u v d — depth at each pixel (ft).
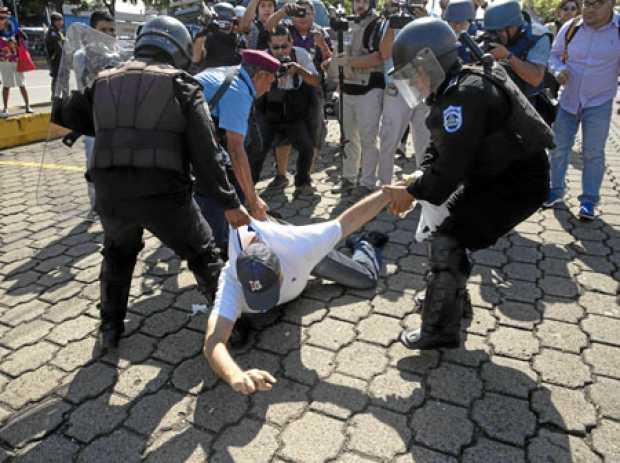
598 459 6.05
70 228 13.55
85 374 7.80
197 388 7.45
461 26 11.82
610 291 9.70
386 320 8.96
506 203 7.12
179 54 7.33
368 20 13.71
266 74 9.21
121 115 6.71
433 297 7.32
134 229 7.69
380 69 13.89
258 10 17.16
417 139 13.94
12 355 8.27
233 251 7.21
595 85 12.19
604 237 12.06
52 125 9.51
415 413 6.84
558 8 19.36
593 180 12.69
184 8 22.56
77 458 6.32
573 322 8.76
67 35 8.22
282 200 15.24
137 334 8.76
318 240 7.79
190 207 7.47
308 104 14.47
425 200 6.88
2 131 22.72
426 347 7.55
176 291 10.13
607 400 6.97
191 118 6.74
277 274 6.52
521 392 7.16
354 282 9.82
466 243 7.35
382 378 7.52
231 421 6.80
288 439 6.47
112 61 8.57
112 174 6.82
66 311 9.53
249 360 8.00
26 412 7.08
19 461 6.30
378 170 16.12
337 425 6.67
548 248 11.55
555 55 12.99
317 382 7.48
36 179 17.89
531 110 6.72
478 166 6.92
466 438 6.41
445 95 6.44
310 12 16.53
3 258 11.80
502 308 9.22
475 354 8.00
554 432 6.47
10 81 24.64
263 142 14.01
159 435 6.62
